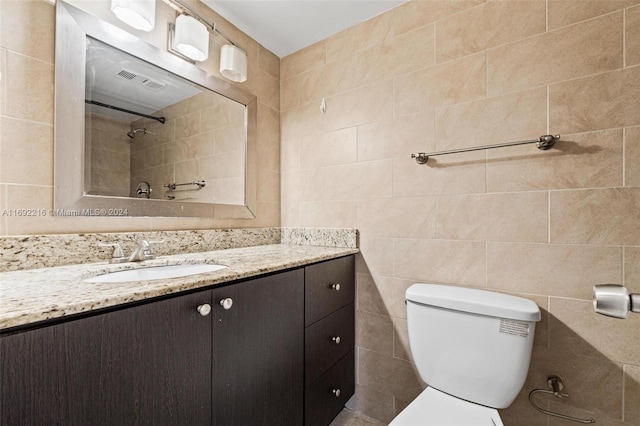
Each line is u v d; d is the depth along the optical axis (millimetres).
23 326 516
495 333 990
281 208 1888
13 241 878
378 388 1485
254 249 1519
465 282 1260
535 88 1128
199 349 795
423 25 1392
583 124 1039
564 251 1064
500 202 1189
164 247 1265
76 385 574
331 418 1343
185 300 765
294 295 1135
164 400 714
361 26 1582
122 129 1160
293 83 1849
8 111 888
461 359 1043
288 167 1863
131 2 1040
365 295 1532
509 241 1167
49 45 969
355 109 1593
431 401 1020
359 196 1565
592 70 1028
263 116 1791
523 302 1030
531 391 1104
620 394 970
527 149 1138
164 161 1305
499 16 1209
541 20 1122
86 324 589
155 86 1271
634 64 965
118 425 631
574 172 1053
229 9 1484
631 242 962
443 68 1334
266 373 1007
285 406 1083
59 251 969
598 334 1005
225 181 1567
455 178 1292
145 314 682
